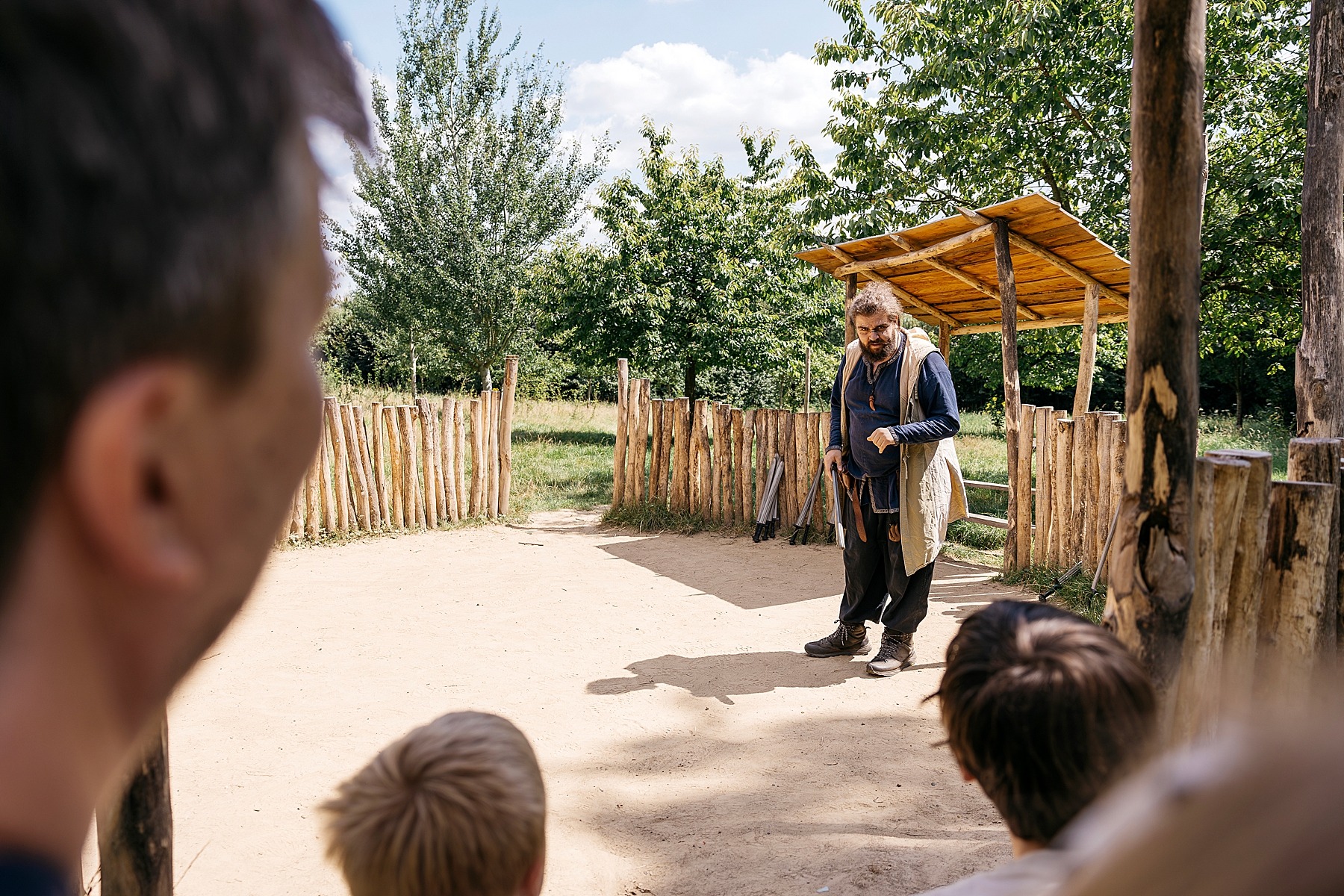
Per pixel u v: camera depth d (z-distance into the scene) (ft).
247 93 0.64
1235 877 0.27
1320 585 8.60
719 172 64.28
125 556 0.62
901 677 17.02
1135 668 3.52
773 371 64.34
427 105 68.13
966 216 23.84
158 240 0.59
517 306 68.74
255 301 0.66
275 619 21.04
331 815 4.43
